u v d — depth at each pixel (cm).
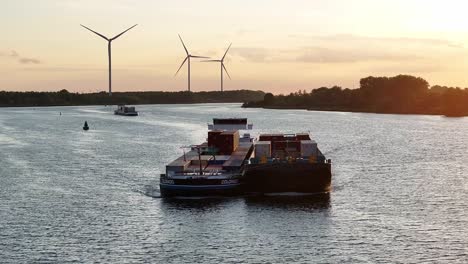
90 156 15488
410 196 9556
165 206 8819
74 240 7125
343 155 15450
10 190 10288
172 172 9556
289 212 8356
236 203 8900
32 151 16862
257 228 7569
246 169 9356
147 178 11538
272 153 10750
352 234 7300
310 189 9438
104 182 11075
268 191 9412
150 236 7288
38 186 10688
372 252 6625
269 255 6544
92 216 8294
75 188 10456
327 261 6338
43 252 6681
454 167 13025
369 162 13900
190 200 9156
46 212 8556
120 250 6750
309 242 6994
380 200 9212
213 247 6831
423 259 6406
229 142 11838
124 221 8000
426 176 11650
